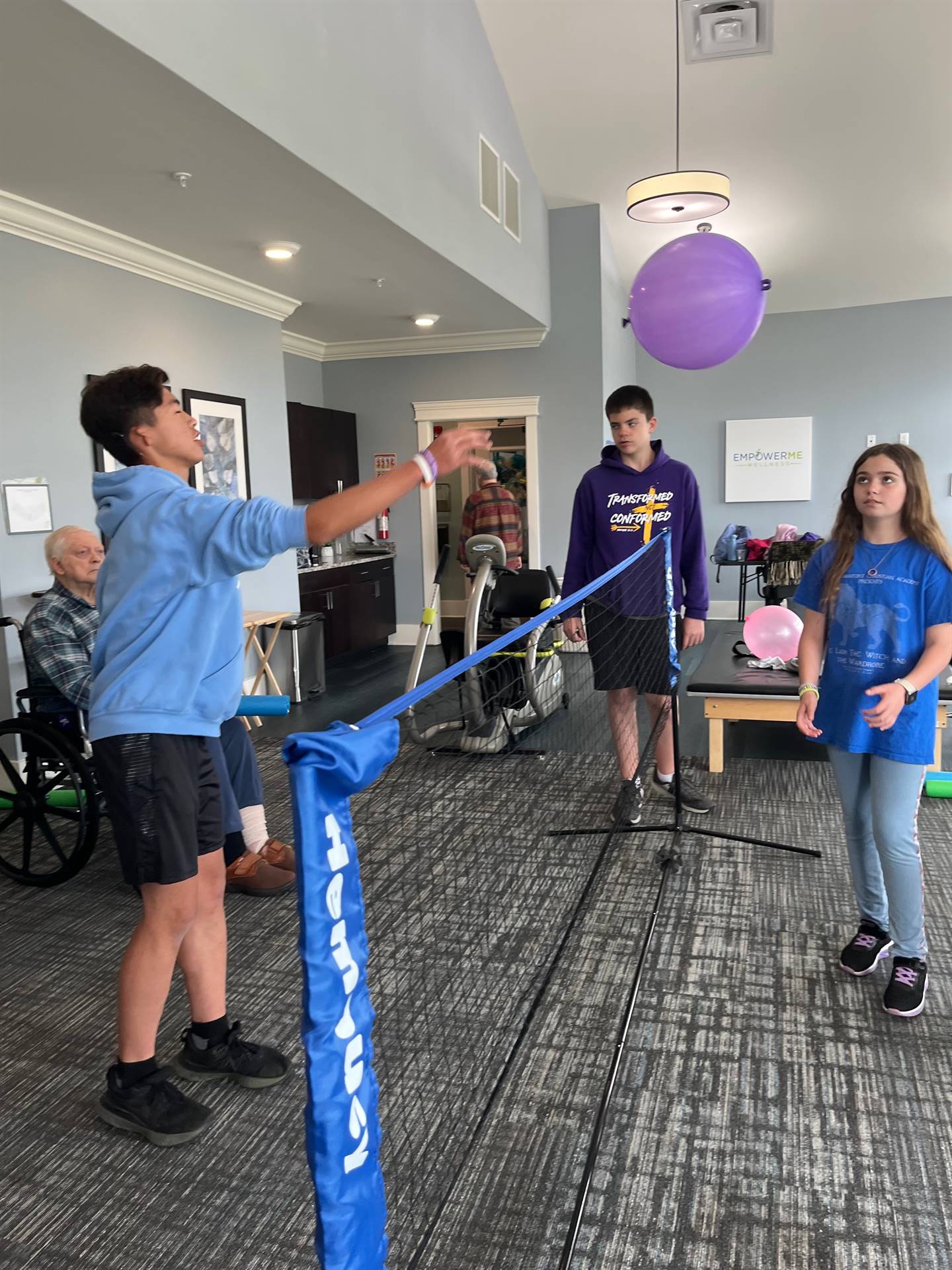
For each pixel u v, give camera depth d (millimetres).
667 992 2203
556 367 7340
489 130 5625
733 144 6219
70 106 2932
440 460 1339
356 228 4352
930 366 8680
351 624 7254
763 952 2383
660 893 2707
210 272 5129
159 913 1686
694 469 9359
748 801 3512
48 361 4152
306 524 1354
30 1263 1481
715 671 4066
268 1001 2252
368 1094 799
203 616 1579
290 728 5141
